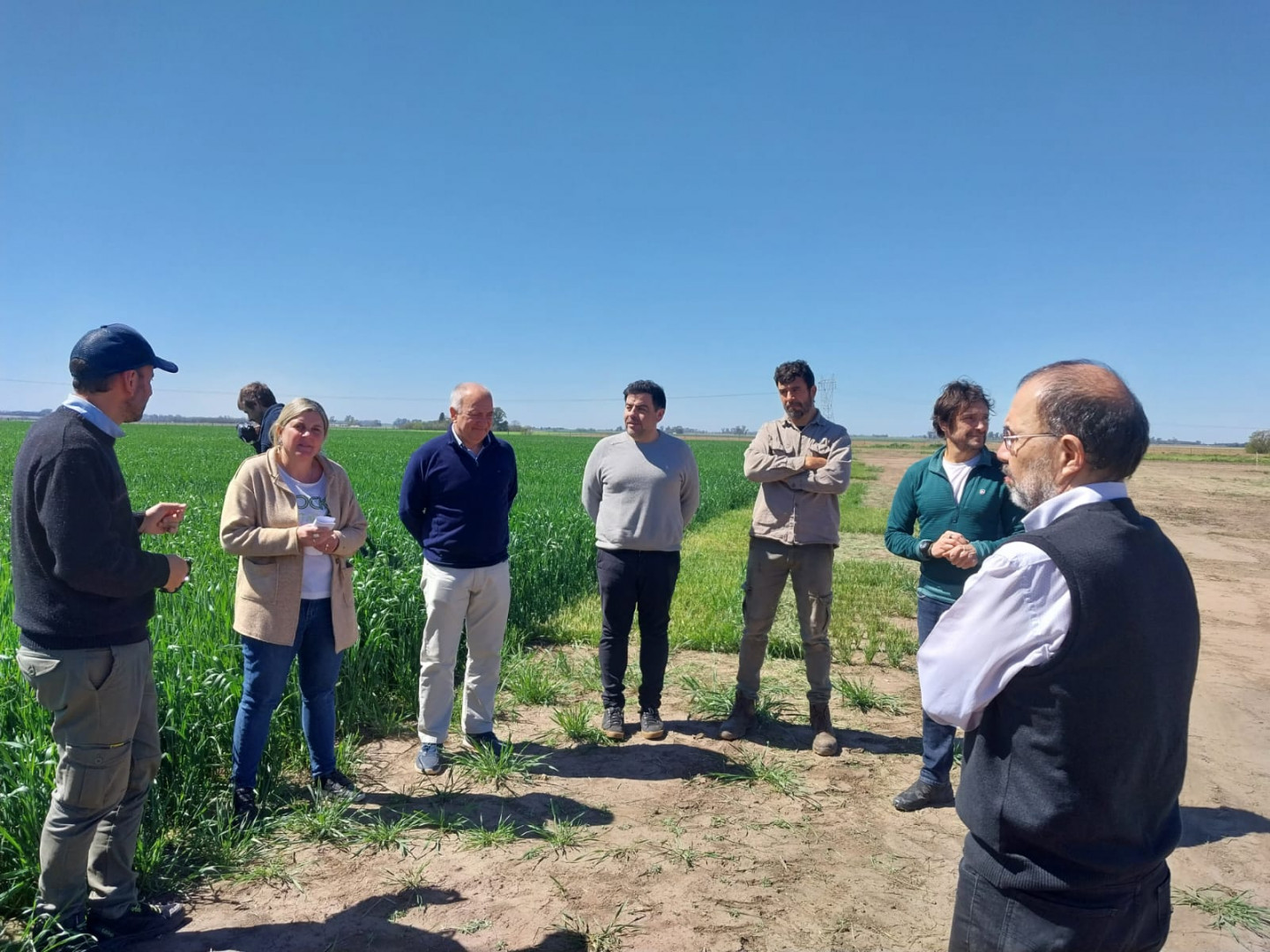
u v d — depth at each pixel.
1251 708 5.81
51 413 2.66
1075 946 1.58
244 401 6.38
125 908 2.92
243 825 3.61
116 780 2.74
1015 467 1.82
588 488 5.17
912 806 4.03
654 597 4.91
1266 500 26.84
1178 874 3.54
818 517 4.71
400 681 5.59
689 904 3.16
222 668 4.42
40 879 2.77
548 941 2.91
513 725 5.13
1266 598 10.20
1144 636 1.54
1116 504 1.67
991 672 1.62
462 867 3.41
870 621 7.82
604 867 3.43
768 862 3.50
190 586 5.80
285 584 3.66
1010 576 1.60
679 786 4.26
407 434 78.88
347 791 3.97
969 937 1.74
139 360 2.72
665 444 5.00
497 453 4.59
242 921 3.00
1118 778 1.55
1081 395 1.68
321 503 3.91
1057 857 1.60
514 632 6.98
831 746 4.69
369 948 2.85
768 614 4.93
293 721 4.52
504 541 4.61
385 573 6.14
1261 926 3.15
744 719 5.01
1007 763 1.64
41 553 2.56
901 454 73.31
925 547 3.99
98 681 2.64
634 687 5.90
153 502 13.64
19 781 3.18
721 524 16.47
